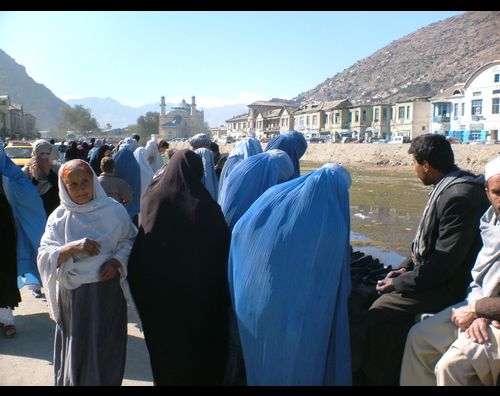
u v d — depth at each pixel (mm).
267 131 110375
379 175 33281
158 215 3412
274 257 3195
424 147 3549
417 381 3260
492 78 61469
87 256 3361
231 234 3658
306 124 99938
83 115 158375
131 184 7844
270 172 4348
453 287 3494
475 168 36656
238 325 3365
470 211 3283
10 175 4996
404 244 10898
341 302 3232
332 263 3174
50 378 4152
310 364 3170
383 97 176000
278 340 3189
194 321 3395
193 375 3459
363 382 3785
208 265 3391
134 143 10000
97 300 3367
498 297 3002
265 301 3199
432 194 3523
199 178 3572
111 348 3430
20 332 5152
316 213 3201
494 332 2945
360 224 13492
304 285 3156
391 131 81750
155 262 3359
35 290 6305
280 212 3252
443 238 3332
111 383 3414
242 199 4285
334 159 50500
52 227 3477
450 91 71312
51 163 6180
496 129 61375
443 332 3189
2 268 4816
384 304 3627
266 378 3248
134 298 3494
